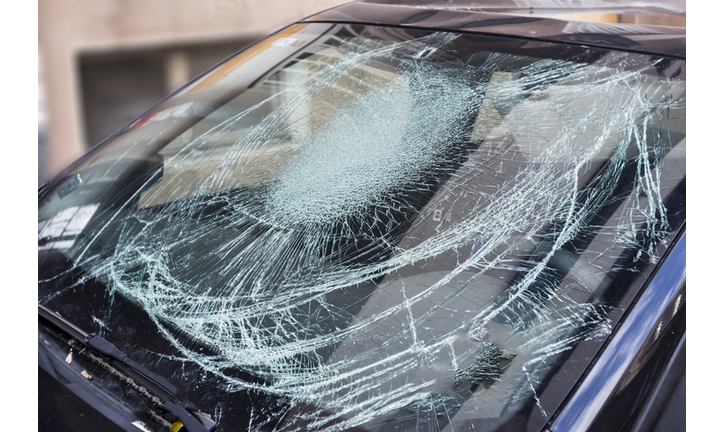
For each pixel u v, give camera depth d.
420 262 1.08
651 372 0.90
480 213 1.13
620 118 1.20
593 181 1.11
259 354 0.99
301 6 4.66
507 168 1.19
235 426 0.89
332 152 1.36
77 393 0.96
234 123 1.55
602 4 1.77
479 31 1.60
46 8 4.20
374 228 1.16
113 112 4.10
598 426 0.83
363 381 0.93
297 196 1.27
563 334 0.92
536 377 0.88
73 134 3.89
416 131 1.34
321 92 1.55
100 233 1.33
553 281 0.99
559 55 1.42
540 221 1.08
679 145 1.12
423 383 0.91
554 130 1.23
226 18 4.73
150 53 4.51
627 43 1.41
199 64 4.62
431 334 0.97
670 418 0.89
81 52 4.38
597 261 0.99
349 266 1.11
